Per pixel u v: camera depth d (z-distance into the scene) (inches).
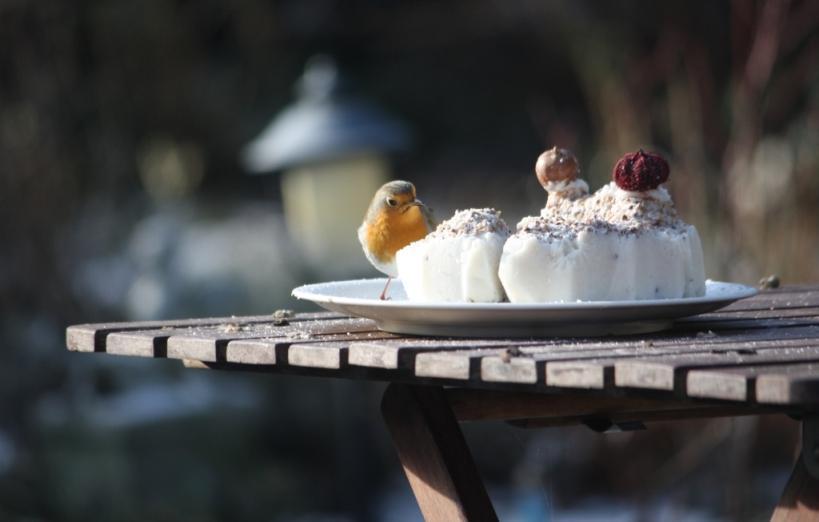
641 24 542.0
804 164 354.3
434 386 151.7
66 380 482.0
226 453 453.7
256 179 676.1
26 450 452.4
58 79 530.9
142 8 576.4
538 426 161.3
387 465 500.4
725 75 507.5
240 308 503.5
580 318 134.9
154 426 439.8
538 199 603.5
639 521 368.5
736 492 349.4
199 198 649.0
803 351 120.0
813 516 119.2
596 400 148.9
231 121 670.5
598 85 449.4
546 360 113.2
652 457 399.9
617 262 140.6
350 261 387.9
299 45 707.4
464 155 808.3
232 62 715.4
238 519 447.5
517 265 139.7
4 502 430.9
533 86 796.0
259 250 526.9
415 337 141.9
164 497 435.2
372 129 376.5
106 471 432.8
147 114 592.1
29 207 499.8
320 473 480.1
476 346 127.9
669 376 104.9
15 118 514.0
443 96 838.5
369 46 815.1
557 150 161.3
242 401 470.3
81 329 155.0
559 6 624.4
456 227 146.6
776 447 385.4
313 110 384.8
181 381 485.7
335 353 127.1
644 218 148.4
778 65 406.3
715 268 351.6
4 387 478.6
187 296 505.7
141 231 539.5
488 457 487.2
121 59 569.9
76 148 535.2
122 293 513.3
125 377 478.6
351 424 409.7
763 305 176.9
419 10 808.9
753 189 348.5
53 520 433.7
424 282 146.0
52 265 499.2
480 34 800.3
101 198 549.3
